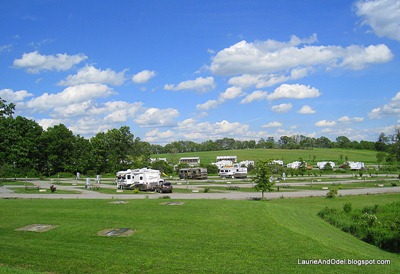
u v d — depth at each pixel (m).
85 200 31.73
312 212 32.38
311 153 172.25
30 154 93.31
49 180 81.62
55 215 24.80
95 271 14.77
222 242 17.94
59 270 14.94
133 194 48.72
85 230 20.80
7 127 88.69
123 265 15.27
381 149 185.50
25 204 29.67
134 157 106.38
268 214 23.25
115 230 20.62
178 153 184.12
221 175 91.19
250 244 17.50
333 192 45.88
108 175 100.75
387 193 50.44
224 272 14.30
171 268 14.83
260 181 44.53
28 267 15.24
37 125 95.44
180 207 25.88
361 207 36.72
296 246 17.11
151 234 19.62
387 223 26.55
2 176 59.44
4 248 17.78
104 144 105.25
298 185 62.66
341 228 25.89
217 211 24.14
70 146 98.88
